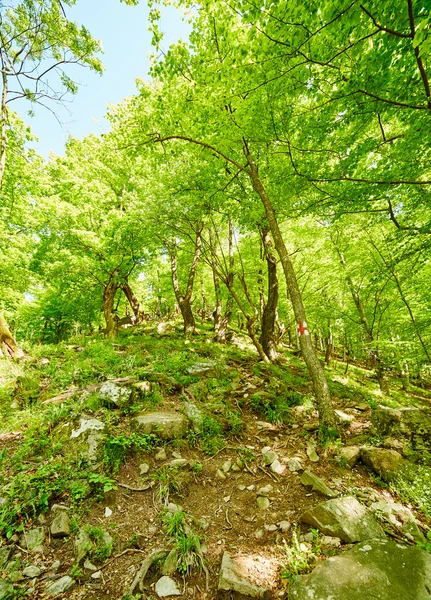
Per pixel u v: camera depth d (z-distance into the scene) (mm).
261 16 4035
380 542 2783
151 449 4523
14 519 3186
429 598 2215
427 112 4855
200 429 5238
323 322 16500
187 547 2904
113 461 4141
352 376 15547
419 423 5109
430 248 6953
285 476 4297
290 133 6512
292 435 5566
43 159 11312
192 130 7418
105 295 14734
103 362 8531
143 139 8172
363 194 6289
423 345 9453
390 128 7828
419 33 2676
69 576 2658
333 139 6441
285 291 16625
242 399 6926
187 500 3795
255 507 3695
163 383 6809
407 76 4633
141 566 2754
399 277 9875
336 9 3422
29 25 8430
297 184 6965
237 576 2629
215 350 11781
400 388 16875
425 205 6566
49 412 5141
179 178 10047
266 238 11633
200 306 32688
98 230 14188
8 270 13273
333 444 4879
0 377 7207
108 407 5352
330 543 2947
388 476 4191
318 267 13734
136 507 3570
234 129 6277
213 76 5570
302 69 4746
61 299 18000
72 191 14500
